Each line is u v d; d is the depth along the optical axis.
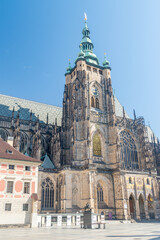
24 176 76.50
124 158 128.88
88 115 120.75
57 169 111.50
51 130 141.75
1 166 73.94
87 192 102.50
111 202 112.38
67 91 139.12
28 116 145.50
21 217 71.50
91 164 106.81
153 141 174.00
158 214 120.44
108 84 137.62
